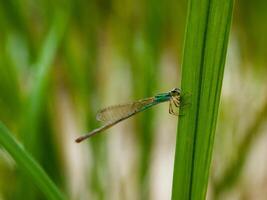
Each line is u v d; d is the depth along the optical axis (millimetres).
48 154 173
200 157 117
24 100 174
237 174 182
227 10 109
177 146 117
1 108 175
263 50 206
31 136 161
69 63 183
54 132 176
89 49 185
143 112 184
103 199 186
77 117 194
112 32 196
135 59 187
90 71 185
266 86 203
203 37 111
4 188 176
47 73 162
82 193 185
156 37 184
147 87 186
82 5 183
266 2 204
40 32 181
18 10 175
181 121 116
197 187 118
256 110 183
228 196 183
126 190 193
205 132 115
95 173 185
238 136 182
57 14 173
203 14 110
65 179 181
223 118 186
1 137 113
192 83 114
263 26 205
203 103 114
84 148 188
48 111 172
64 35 179
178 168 118
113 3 193
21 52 185
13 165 171
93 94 185
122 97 205
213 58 112
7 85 173
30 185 164
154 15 183
